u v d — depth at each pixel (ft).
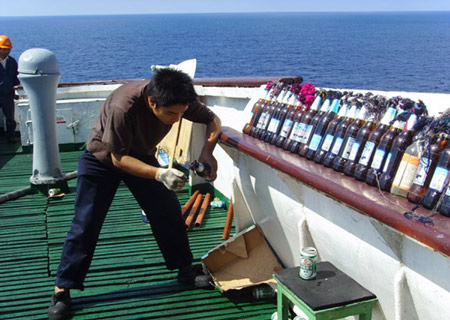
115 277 12.57
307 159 10.00
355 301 8.04
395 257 7.59
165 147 19.75
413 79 125.18
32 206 18.06
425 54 209.46
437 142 7.30
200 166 11.12
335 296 8.13
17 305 11.37
